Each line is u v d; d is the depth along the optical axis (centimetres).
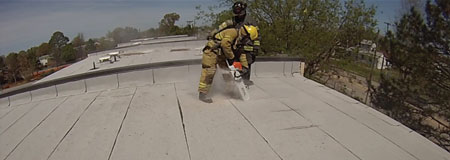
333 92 433
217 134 283
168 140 272
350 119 321
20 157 254
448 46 1114
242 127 299
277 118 323
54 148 266
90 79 470
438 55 1162
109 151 254
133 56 1011
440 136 1268
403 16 1284
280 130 291
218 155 243
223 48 359
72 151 258
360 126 302
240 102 379
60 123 329
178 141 269
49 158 247
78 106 387
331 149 252
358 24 1822
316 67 2012
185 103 378
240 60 400
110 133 292
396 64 1334
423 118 1344
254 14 1866
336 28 1866
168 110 353
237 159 237
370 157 238
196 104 373
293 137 275
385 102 1442
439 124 1366
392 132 287
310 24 1831
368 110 352
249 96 406
